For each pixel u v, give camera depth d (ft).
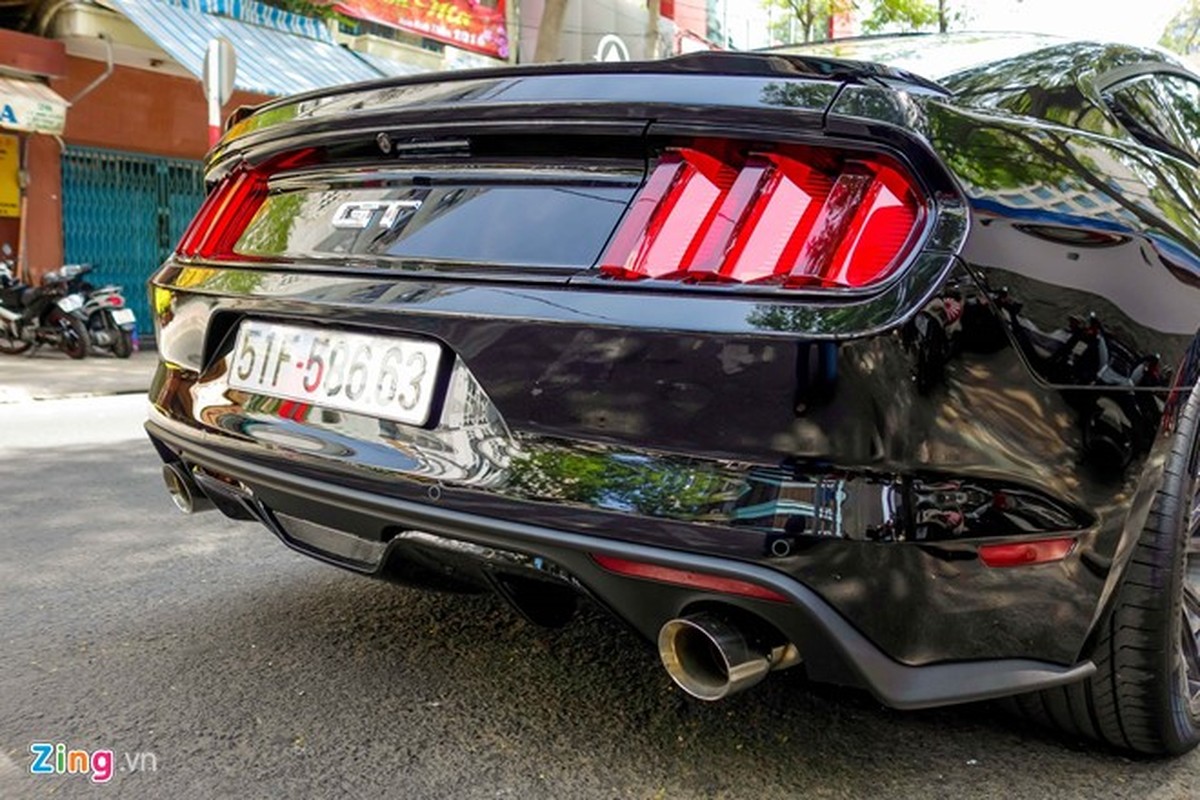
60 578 11.25
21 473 17.13
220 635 9.59
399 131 7.39
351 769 7.22
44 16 37.63
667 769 7.29
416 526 6.72
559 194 6.73
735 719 8.04
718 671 6.19
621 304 6.08
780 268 5.82
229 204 8.91
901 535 5.68
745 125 6.05
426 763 7.32
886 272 5.66
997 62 8.30
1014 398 5.98
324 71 39.55
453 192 7.25
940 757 7.49
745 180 6.06
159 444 9.01
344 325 7.27
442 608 10.31
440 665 8.96
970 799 6.94
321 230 7.94
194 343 8.48
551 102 6.64
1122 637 6.96
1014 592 6.22
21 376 31.78
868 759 7.45
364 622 9.93
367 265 7.34
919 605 5.89
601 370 6.06
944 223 5.77
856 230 5.76
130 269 42.55
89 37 36.86
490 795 6.91
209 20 38.09
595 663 9.04
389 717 7.99
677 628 6.02
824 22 73.05
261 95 44.65
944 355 5.69
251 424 7.77
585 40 59.47
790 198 5.93
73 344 35.96
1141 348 6.56
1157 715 7.09
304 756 7.38
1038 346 6.04
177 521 13.78
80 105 39.81
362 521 7.13
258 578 11.27
